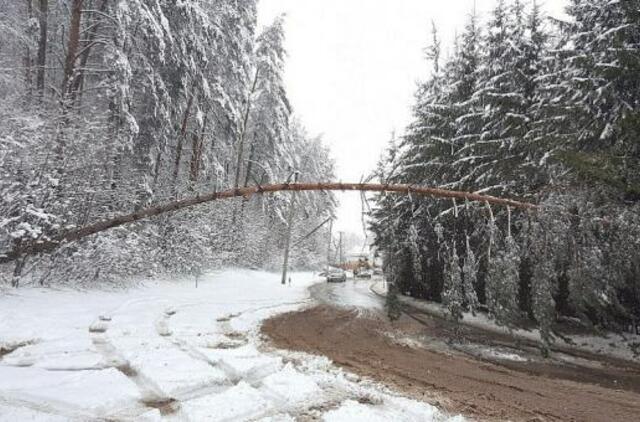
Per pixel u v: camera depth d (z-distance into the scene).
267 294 19.67
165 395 4.96
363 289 28.66
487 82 15.22
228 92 24.12
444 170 16.56
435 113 17.53
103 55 14.86
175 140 22.16
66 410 4.32
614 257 9.63
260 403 4.84
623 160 9.58
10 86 14.00
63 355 6.36
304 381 5.82
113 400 4.60
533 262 10.80
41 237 9.74
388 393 5.78
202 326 9.98
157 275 17.33
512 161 13.52
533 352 10.12
